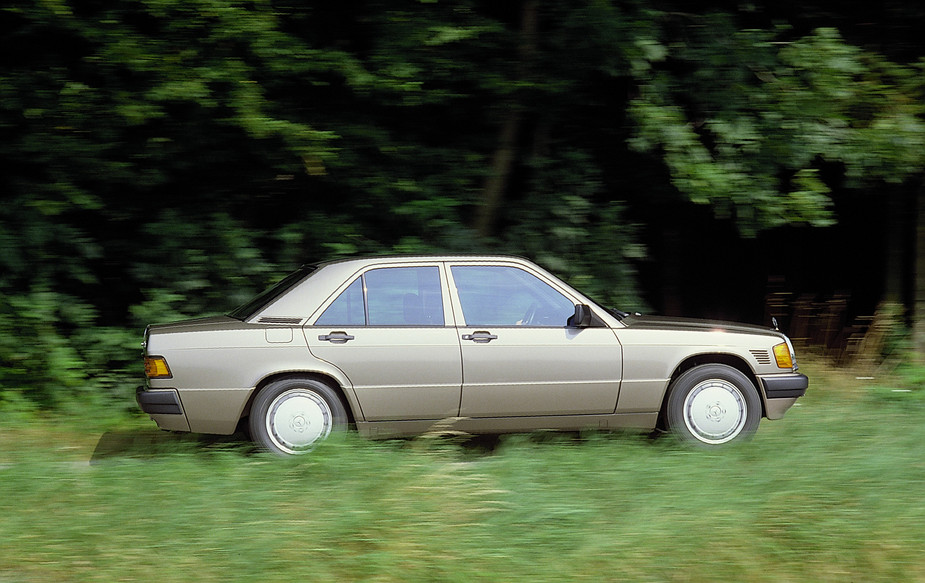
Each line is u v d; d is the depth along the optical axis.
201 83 8.39
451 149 9.71
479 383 6.77
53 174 8.90
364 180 9.40
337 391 6.74
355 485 5.73
